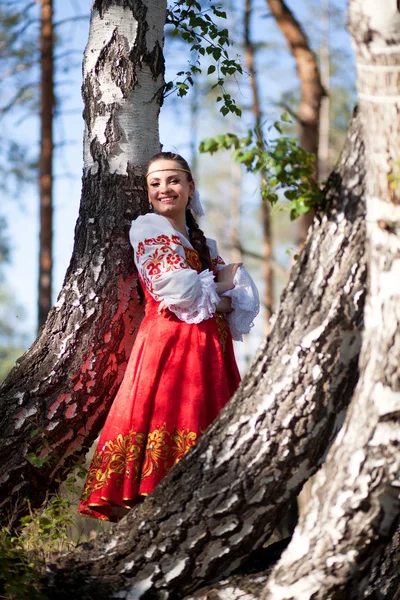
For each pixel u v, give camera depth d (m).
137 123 3.72
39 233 9.56
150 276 3.37
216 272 3.71
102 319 3.60
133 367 3.41
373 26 2.08
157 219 3.48
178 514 2.63
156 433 3.26
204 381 3.35
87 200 3.72
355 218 2.47
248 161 2.53
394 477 2.27
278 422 2.54
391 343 2.23
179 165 3.63
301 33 7.52
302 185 2.57
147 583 2.65
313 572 2.34
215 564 2.64
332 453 2.37
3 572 2.71
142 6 3.73
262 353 2.61
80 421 3.56
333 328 2.49
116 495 3.25
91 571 2.70
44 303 9.48
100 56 3.72
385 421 2.26
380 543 2.31
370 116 2.17
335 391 2.52
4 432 3.47
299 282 2.55
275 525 2.64
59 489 3.56
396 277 2.20
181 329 3.40
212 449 2.63
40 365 3.56
